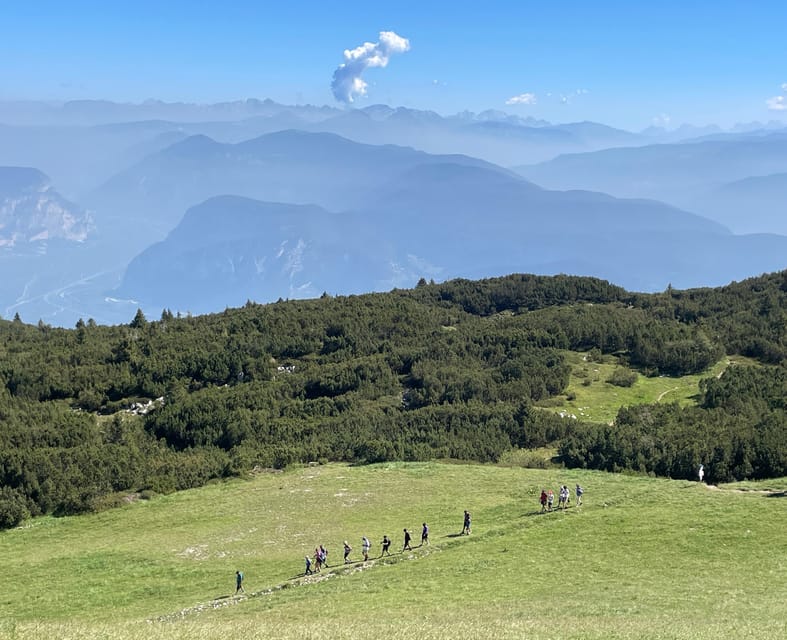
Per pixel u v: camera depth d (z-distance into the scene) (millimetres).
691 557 44094
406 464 87500
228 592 48156
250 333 147750
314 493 76062
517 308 180500
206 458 95312
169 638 29906
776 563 41812
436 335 150000
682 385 122625
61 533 70875
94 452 89500
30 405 112625
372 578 46250
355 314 159375
